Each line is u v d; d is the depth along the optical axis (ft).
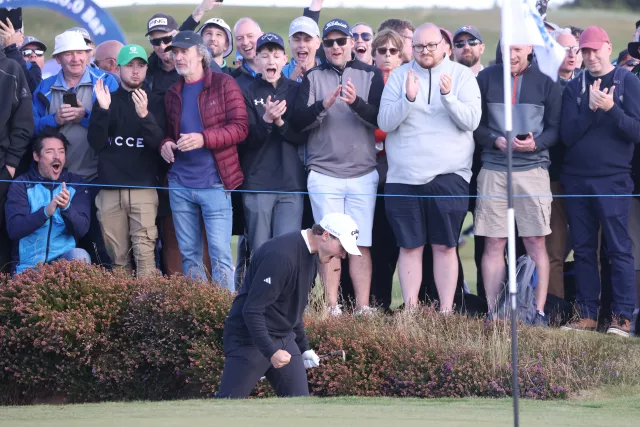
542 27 68.33
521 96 112.37
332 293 112.27
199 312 101.35
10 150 110.11
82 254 112.47
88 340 99.66
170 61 120.88
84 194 112.98
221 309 101.40
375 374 98.02
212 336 100.58
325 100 108.47
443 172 109.29
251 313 77.36
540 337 105.60
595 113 110.52
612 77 111.14
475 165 116.37
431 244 111.24
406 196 110.01
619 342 106.52
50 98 116.26
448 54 130.52
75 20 151.02
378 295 118.73
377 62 121.49
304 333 84.48
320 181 111.96
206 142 109.40
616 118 108.88
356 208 112.37
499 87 112.78
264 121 110.73
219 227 111.55
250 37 124.47
